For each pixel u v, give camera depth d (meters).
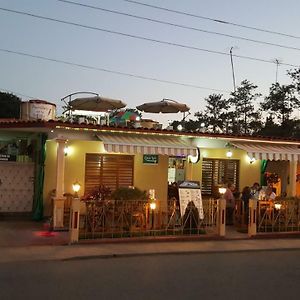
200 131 17.28
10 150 17.52
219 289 8.67
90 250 11.89
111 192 15.57
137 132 15.84
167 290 8.43
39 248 11.90
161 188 18.00
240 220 16.42
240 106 50.75
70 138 14.80
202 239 14.14
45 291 8.05
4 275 9.16
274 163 20.83
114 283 8.80
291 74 45.41
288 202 15.95
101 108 18.36
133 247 12.55
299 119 45.16
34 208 16.38
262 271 10.44
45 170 16.14
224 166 19.42
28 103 18.66
